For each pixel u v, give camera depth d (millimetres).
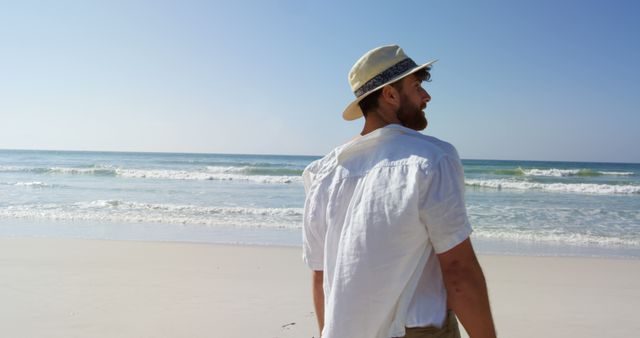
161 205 15156
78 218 12711
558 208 15922
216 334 4434
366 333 1307
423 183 1264
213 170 33625
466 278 1256
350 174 1442
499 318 5008
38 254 7961
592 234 10945
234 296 5625
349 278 1318
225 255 8000
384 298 1295
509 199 19062
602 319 4992
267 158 77125
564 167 58250
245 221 12383
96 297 5551
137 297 5555
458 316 1297
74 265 7160
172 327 4605
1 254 7945
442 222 1252
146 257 7777
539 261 7820
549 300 5641
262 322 4754
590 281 6551
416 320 1306
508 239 10328
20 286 5988
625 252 8984
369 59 1494
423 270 1341
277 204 16250
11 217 12805
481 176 31422
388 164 1346
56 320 4785
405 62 1501
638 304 5520
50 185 23234
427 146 1331
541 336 4520
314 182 1589
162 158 63062
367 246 1301
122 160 54438
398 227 1273
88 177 28672
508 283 6406
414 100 1521
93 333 4445
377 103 1529
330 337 1335
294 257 7863
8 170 32719
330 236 1465
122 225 11742
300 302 5406
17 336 4371
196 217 13000
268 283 6219
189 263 7367
